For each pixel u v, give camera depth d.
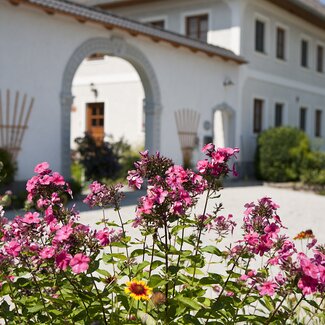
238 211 9.25
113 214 8.06
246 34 16.89
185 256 2.49
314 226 8.34
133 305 2.40
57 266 2.00
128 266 2.55
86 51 10.95
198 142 14.77
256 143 17.23
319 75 22.48
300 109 21.12
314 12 19.17
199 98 14.75
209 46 14.78
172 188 2.34
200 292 2.44
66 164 10.44
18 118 9.54
